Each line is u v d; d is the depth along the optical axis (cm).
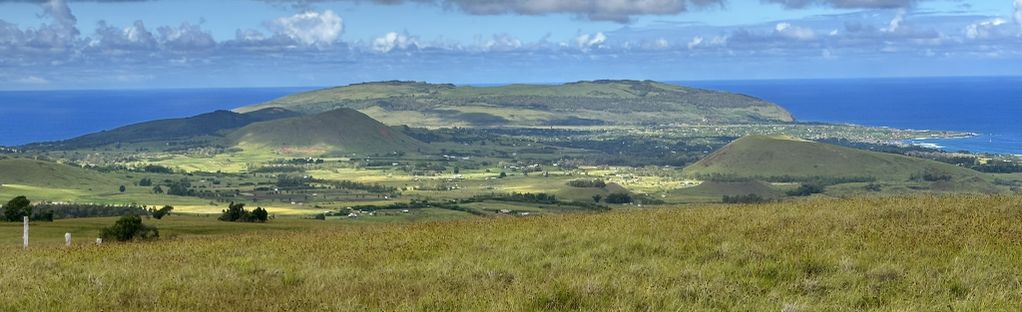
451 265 1655
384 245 2125
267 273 1700
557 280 1375
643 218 2505
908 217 2184
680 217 2436
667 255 1719
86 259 2178
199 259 2033
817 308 1185
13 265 2005
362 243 2220
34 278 1706
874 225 2022
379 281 1509
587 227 2273
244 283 1571
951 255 1540
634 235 1998
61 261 2106
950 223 1992
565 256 1733
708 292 1286
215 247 2375
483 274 1555
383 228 2953
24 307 1373
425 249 1969
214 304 1363
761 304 1220
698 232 2011
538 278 1460
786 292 1294
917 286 1290
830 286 1332
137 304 1389
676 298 1255
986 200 2620
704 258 1648
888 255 1551
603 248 1781
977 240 1692
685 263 1579
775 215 2348
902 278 1359
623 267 1555
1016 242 1677
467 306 1241
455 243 2061
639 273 1474
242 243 2500
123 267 1877
